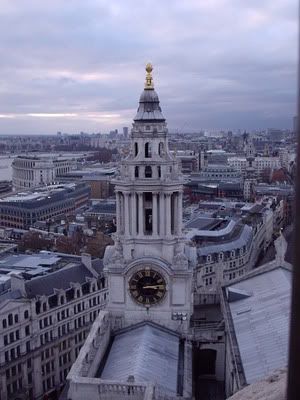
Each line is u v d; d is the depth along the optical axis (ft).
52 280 397.39
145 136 244.83
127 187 246.27
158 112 247.50
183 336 248.32
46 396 375.04
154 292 249.55
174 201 250.98
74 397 177.37
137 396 173.06
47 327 373.61
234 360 200.75
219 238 607.37
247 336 220.64
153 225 249.55
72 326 396.57
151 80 247.91
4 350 338.95
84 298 406.82
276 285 265.54
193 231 626.64
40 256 510.58
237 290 275.80
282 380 80.64
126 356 215.31
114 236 257.55
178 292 248.93
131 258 251.19
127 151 267.39
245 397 80.84
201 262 561.43
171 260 249.14
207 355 252.42
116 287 252.21
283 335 203.21
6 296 361.71
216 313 289.53
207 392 241.14
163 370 203.41
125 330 252.42
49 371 378.53
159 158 245.45
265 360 190.80
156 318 251.39
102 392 175.22
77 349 403.34
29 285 378.73
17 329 349.41
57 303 383.45
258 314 238.68
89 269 432.25
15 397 347.77
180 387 194.08
